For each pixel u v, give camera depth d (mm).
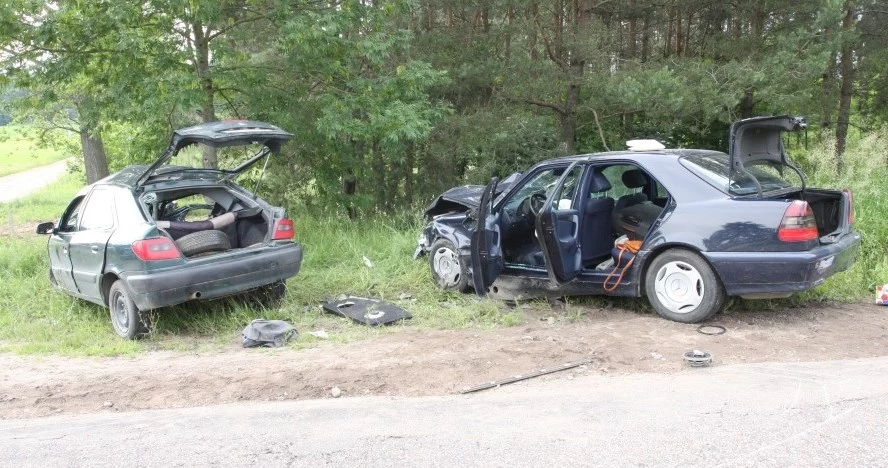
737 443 3408
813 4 14250
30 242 11062
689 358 4895
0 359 6078
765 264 5535
